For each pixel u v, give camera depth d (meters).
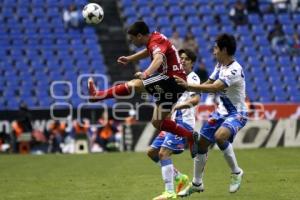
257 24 83.81
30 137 58.62
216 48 26.03
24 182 33.19
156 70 25.77
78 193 28.34
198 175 26.59
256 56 79.06
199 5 85.12
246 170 37.25
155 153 28.41
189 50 27.69
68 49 77.75
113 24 82.44
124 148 57.28
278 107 63.47
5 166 42.88
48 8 82.81
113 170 38.88
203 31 81.62
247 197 26.22
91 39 79.50
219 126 26.58
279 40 81.31
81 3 82.94
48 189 30.03
